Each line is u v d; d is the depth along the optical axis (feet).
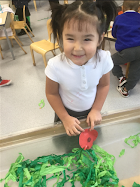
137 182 2.04
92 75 2.48
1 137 2.24
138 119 2.55
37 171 2.18
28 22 11.96
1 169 2.19
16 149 2.27
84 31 1.81
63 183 2.08
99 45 2.28
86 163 2.19
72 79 2.47
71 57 2.04
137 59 5.35
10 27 10.18
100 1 2.03
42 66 8.46
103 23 2.03
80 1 1.96
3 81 7.23
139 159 2.24
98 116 2.48
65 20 1.87
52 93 2.76
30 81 7.47
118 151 2.31
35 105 6.20
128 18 5.15
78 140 2.37
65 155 2.29
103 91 2.88
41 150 2.31
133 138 2.43
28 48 10.32
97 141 2.40
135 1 5.20
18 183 2.10
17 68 8.48
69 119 2.46
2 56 9.32
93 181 2.04
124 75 7.14
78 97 2.80
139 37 5.09
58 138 2.36
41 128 2.33
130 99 6.15
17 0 10.90
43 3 18.31
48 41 8.10
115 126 2.50
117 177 2.09
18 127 5.41
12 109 6.09
